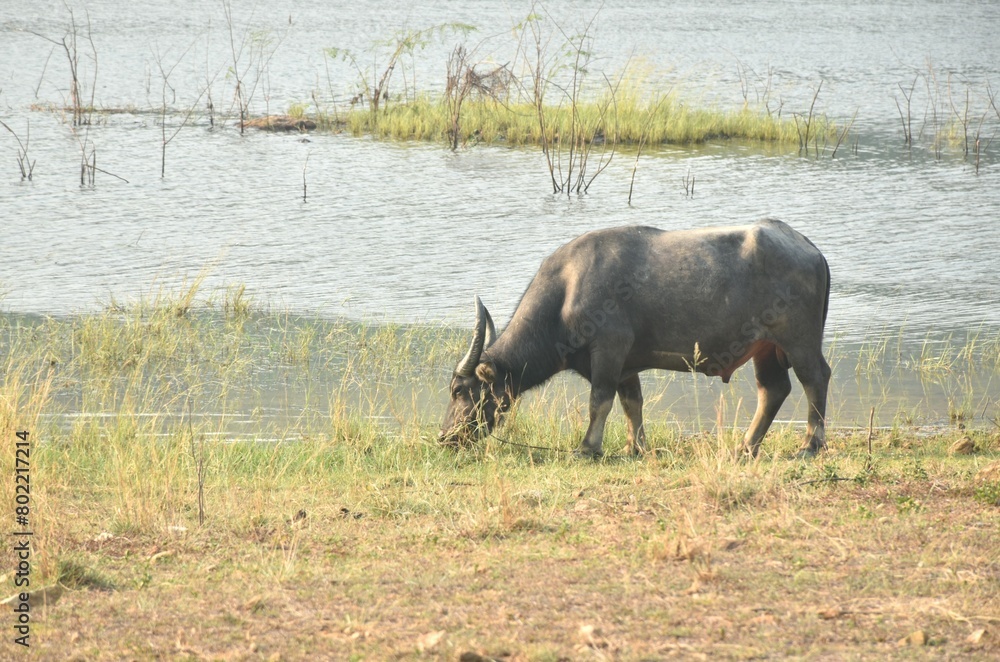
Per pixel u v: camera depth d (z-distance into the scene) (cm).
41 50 15362
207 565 2331
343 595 2094
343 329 4991
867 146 9888
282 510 2759
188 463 3241
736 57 16862
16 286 5550
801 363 3403
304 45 16912
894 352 4772
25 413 3422
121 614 2044
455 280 5797
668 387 4450
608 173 8669
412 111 10531
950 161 9238
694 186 8150
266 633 1925
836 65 16162
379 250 6366
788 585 2044
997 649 1753
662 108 10594
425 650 1802
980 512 2456
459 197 7775
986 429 3806
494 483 2881
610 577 2125
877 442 3575
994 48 19150
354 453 3444
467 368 3497
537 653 1762
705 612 1931
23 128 10038
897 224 7075
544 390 4378
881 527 2353
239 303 5244
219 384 4341
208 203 7469
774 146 9981
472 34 18525
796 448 3534
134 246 6369
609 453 3581
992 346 4850
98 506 2822
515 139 10038
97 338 4681
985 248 6519
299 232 6756
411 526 2598
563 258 3506
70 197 7538
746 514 2522
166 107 11344
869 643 1792
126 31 18138
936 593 1984
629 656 1758
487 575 2172
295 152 9338
